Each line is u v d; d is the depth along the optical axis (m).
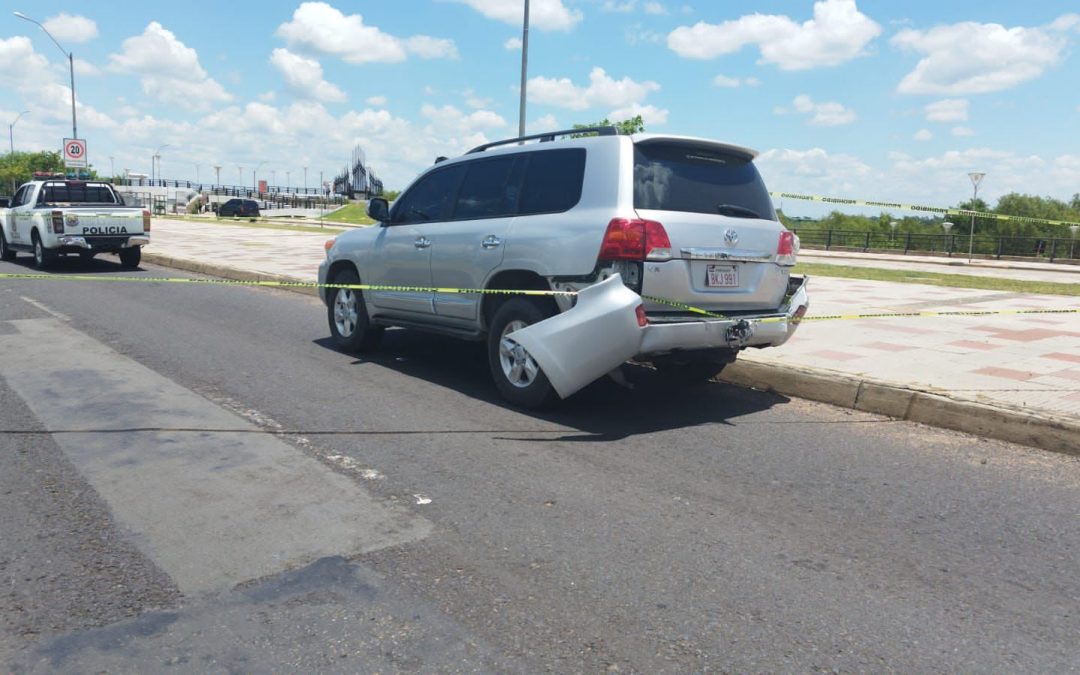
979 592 3.31
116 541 3.57
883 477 4.69
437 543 3.61
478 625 2.94
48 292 11.86
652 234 5.33
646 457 4.93
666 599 3.17
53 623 2.91
